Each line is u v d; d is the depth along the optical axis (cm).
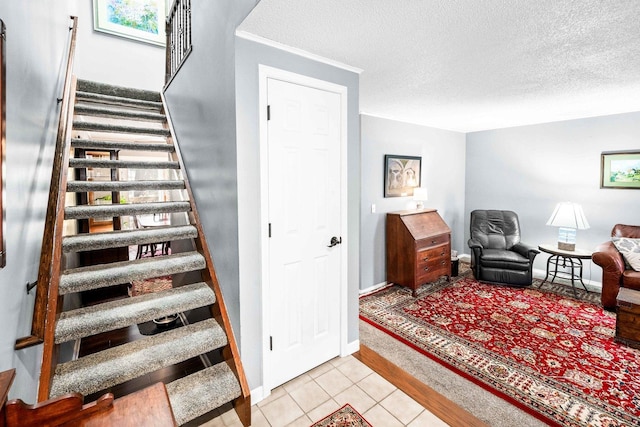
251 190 187
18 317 122
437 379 214
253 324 192
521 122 444
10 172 121
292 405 190
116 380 152
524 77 250
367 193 386
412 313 321
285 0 142
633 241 333
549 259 404
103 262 373
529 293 371
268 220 195
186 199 278
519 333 275
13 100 130
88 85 329
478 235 450
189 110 273
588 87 278
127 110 354
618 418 177
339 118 229
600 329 280
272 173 196
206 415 183
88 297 353
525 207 461
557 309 324
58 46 235
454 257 441
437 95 303
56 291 165
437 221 412
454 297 362
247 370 191
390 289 395
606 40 184
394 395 198
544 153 438
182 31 298
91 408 83
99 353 169
